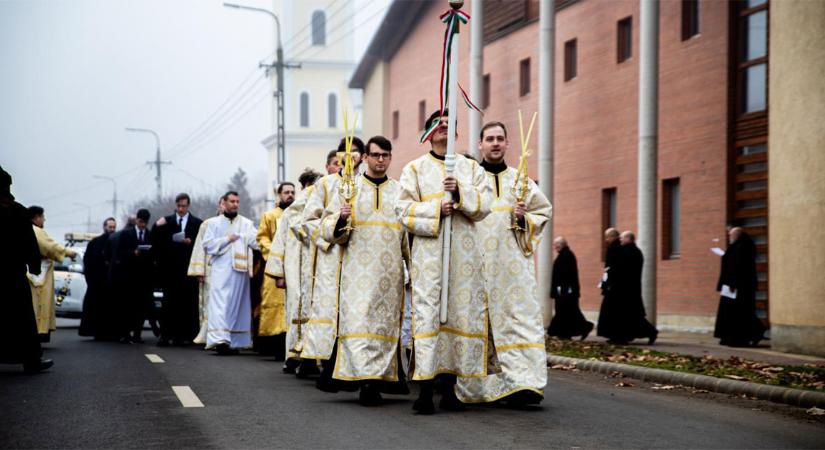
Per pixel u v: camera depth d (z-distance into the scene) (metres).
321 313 10.23
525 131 29.80
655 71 19.52
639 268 17.81
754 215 20.31
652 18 19.48
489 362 8.88
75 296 22.45
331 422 7.89
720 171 21.16
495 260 8.91
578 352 15.39
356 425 7.76
